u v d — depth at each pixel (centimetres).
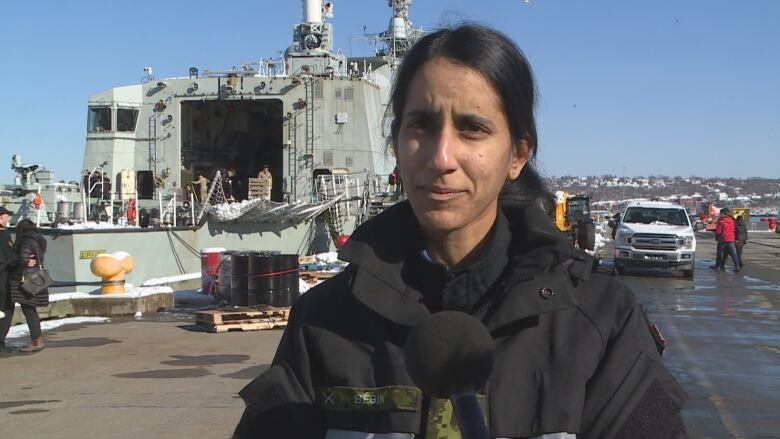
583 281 156
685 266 2189
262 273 1215
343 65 2408
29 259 930
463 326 122
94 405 668
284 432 159
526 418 141
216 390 725
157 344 995
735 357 945
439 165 147
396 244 162
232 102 2347
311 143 2225
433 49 153
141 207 2173
